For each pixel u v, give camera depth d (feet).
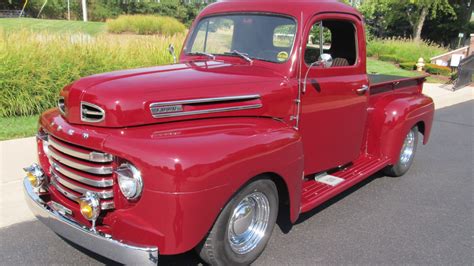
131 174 8.81
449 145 24.81
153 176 8.55
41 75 25.96
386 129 16.52
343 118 13.91
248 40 12.67
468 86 51.80
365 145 16.97
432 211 15.25
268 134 10.36
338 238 12.98
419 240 13.07
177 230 8.68
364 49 14.40
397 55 73.20
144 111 9.47
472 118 33.45
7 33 28.99
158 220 8.71
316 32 12.54
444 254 12.31
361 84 14.37
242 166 9.37
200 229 8.94
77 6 122.42
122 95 9.41
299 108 12.14
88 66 28.45
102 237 8.92
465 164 21.11
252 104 11.04
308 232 13.26
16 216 13.57
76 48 29.22
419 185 17.87
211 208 8.98
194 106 10.17
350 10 13.75
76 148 9.66
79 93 9.84
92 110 9.59
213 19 13.65
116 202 9.31
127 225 8.99
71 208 10.16
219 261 9.98
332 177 14.43
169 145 8.86
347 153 14.70
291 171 10.86
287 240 12.71
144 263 8.68
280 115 11.69
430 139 26.12
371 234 13.33
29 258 11.35
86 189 9.61
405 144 18.26
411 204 15.81
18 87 25.14
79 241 9.33
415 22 104.63
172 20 83.71
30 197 10.56
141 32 78.02
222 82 10.78
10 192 15.02
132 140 9.02
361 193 16.74
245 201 10.25
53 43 29.12
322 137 13.32
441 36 120.78
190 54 13.92
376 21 116.78
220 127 10.10
